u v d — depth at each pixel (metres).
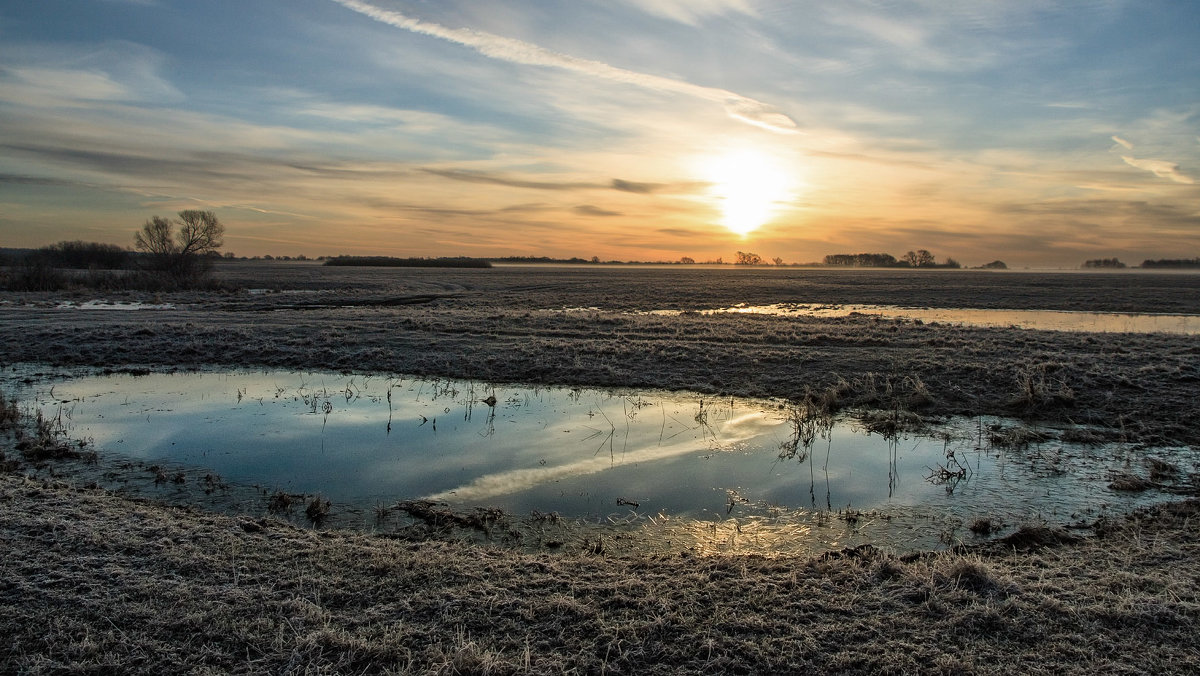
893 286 69.81
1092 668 4.89
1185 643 5.17
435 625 5.54
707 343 22.09
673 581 6.32
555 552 7.44
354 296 50.00
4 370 19.17
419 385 17.59
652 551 7.46
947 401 15.02
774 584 6.25
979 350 19.75
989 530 8.02
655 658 5.12
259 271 105.81
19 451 11.06
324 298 47.62
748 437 12.58
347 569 6.49
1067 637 5.29
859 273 127.44
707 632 5.41
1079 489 9.59
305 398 15.82
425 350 21.38
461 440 12.28
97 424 13.20
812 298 54.06
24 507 7.84
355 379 18.33
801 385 16.75
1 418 12.97
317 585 6.16
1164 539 7.44
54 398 15.68
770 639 5.33
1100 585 6.15
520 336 23.81
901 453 11.56
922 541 7.76
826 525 8.29
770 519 8.52
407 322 26.67
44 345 21.69
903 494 9.44
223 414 14.16
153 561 6.53
